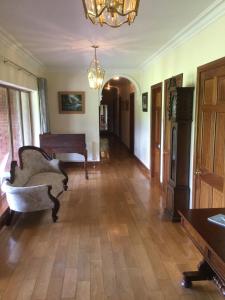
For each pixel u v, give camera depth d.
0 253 2.73
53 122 6.65
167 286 2.24
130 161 7.30
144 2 2.40
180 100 3.28
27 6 2.47
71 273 2.41
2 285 2.26
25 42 3.75
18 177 3.67
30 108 5.68
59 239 3.03
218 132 2.70
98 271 2.44
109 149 9.22
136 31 3.26
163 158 4.70
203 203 3.09
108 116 13.59
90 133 6.75
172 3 2.42
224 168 2.57
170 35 3.45
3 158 4.00
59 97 6.54
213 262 1.58
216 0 2.38
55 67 6.10
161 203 4.14
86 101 6.61
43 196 3.35
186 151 3.40
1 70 3.41
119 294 2.14
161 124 4.79
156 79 5.04
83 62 5.46
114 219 3.56
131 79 6.65
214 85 2.76
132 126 8.12
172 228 3.29
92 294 2.14
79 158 6.82
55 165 4.45
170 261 2.59
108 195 4.52
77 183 5.22
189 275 2.21
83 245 2.89
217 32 2.65
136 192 4.68
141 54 4.66
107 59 5.19
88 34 3.39
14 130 4.56
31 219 3.56
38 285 2.25
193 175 3.31
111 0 1.40
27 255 2.70
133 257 2.66
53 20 2.85
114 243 2.93
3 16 2.72
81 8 2.53
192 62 3.30
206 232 1.65
